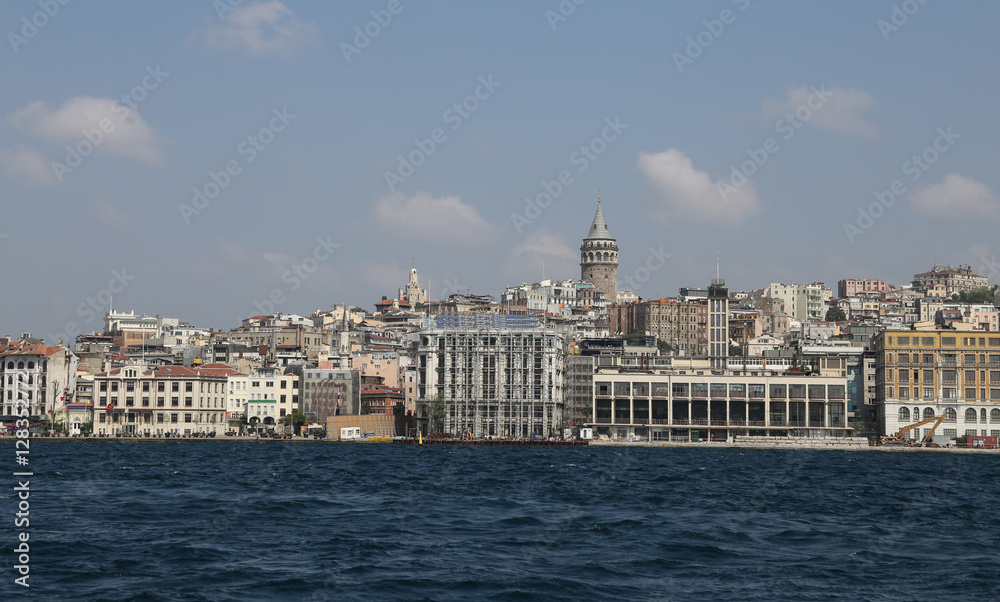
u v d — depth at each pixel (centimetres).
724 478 16488
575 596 6712
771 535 9275
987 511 11650
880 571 7581
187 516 10256
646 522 10000
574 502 11944
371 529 9362
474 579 7106
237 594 6669
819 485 15250
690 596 6756
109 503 11375
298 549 8212
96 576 7162
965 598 6769
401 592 6744
